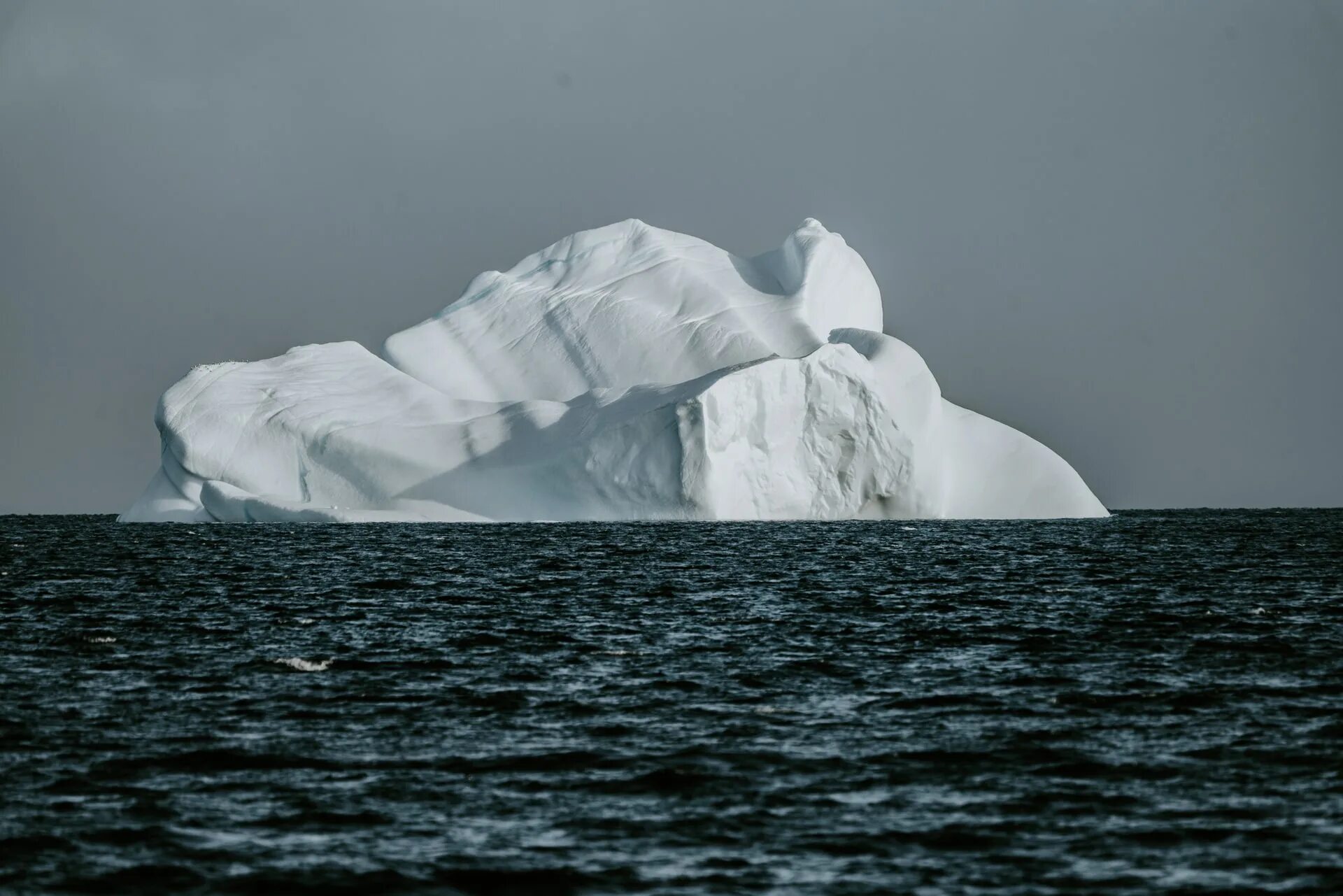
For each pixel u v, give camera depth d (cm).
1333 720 9812
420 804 7862
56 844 7144
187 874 6731
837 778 8350
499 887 6588
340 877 6700
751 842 7212
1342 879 6656
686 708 10312
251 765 8650
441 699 10625
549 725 9762
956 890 6550
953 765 8644
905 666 12188
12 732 9462
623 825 7488
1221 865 6862
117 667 12088
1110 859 6950
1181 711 10150
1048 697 10725
